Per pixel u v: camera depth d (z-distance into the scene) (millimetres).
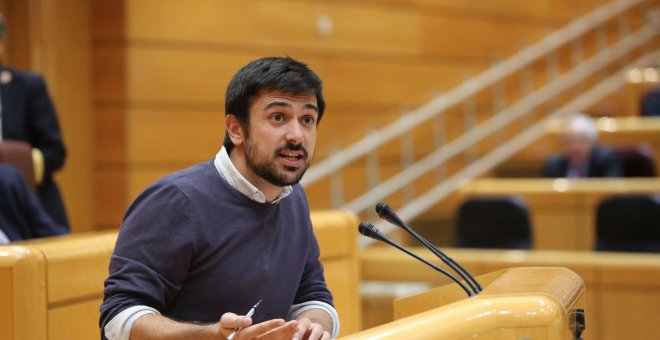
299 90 4480
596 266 11086
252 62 4574
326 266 8156
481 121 19250
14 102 9219
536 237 14266
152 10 14102
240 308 4590
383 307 12234
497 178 18172
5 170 7328
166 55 14266
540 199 14250
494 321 4273
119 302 4312
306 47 16188
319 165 15359
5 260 5516
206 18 14727
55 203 9336
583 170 15281
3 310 5520
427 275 12023
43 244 5789
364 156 17109
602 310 11094
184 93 14477
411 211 16359
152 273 4371
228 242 4527
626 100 19875
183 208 4457
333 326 5043
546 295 4453
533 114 19734
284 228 4797
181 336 4113
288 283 4785
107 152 13984
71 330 5836
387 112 17578
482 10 19516
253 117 4504
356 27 17047
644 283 10867
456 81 18859
